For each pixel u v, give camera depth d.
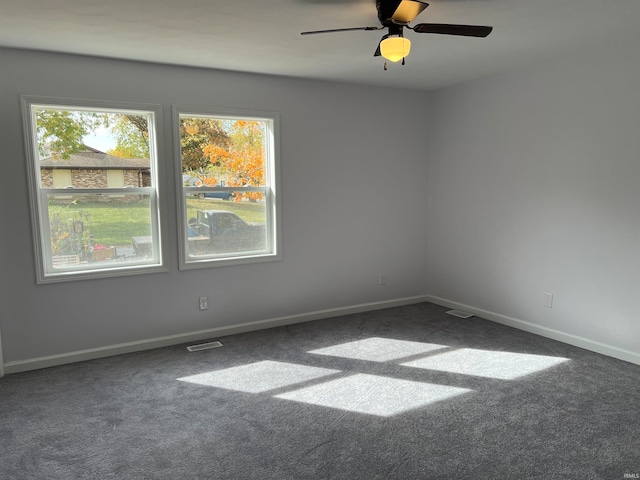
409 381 3.23
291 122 4.45
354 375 3.35
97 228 3.77
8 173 3.37
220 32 3.04
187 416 2.78
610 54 3.47
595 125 3.62
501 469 2.22
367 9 2.67
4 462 2.33
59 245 3.65
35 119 3.49
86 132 3.68
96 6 2.57
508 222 4.43
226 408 2.88
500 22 2.95
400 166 5.14
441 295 5.32
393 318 4.78
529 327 4.29
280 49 3.45
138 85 3.75
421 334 4.26
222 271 4.26
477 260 4.80
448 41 3.33
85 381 3.31
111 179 3.80
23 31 2.95
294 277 4.64
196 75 3.97
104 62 3.61
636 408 2.79
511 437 2.50
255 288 4.44
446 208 5.14
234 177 4.32
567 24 3.00
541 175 4.08
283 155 4.44
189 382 3.27
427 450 2.39
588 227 3.73
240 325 4.38
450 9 2.73
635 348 3.49
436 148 5.21
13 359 3.49
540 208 4.11
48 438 2.55
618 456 2.31
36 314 3.54
